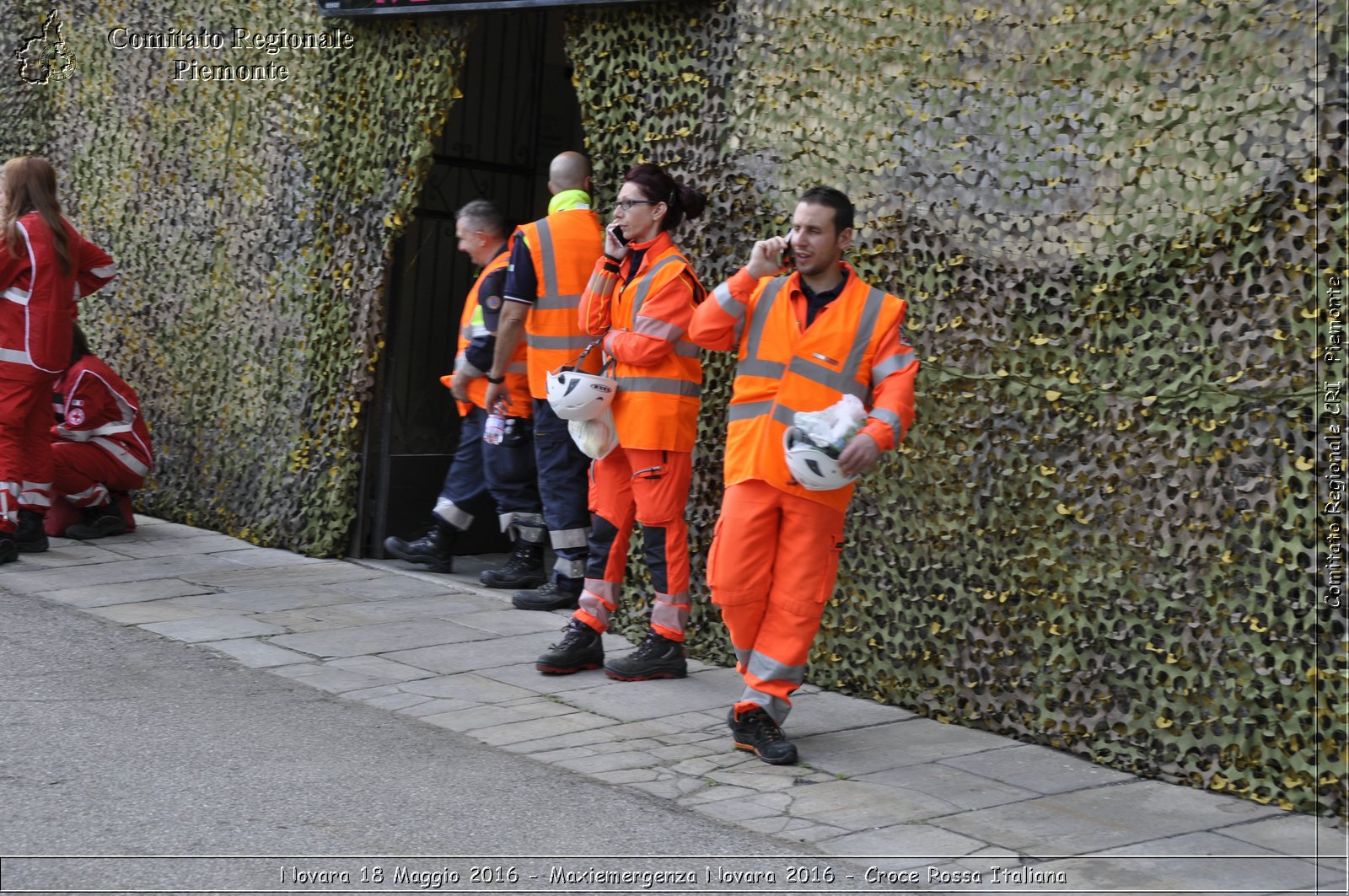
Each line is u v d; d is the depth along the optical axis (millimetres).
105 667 6992
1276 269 5605
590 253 7891
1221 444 5777
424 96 9227
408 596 8859
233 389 10453
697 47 7645
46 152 11953
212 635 7707
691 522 7703
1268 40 5602
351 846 4871
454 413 10312
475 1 8586
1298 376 5555
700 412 7660
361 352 9703
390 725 6301
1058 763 6148
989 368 6480
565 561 8469
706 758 6027
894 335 5820
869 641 6973
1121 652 6094
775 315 5965
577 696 6887
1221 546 5789
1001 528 6469
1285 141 5562
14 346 9109
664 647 7230
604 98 8086
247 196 10312
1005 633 6477
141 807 5133
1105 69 6086
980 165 6492
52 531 10117
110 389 10109
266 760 5730
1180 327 5887
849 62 6984
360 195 9648
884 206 6844
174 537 10359
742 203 7473
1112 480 6109
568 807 5371
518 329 8023
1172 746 5938
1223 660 5793
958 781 5859
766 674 5984
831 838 5160
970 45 6516
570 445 8297
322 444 9891
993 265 6453
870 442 5574
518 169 10531
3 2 12297
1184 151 5852
